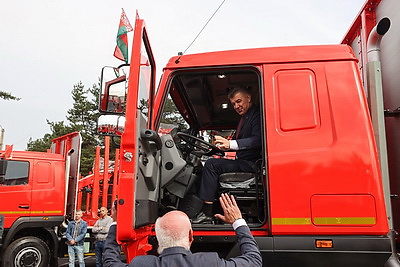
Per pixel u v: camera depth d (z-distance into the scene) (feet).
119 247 8.54
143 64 10.07
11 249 28.81
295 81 10.40
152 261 6.47
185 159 12.25
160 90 11.31
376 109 11.20
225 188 11.37
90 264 37.63
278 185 9.68
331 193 9.48
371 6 12.85
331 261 9.36
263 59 10.73
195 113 15.60
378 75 11.41
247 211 11.47
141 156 9.53
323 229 9.37
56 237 31.65
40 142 151.64
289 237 9.53
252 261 7.02
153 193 10.33
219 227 10.19
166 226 6.61
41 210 30.83
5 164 29.30
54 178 31.94
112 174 41.93
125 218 8.54
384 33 11.34
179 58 11.47
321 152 9.72
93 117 126.21
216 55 11.21
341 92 10.11
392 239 10.24
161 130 11.94
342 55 10.41
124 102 9.11
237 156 11.96
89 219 39.22
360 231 9.28
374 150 9.68
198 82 13.01
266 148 10.00
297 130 10.03
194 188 12.19
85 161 104.37
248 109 12.39
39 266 29.48
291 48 10.82
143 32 10.11
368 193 9.39
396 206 12.01
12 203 29.78
